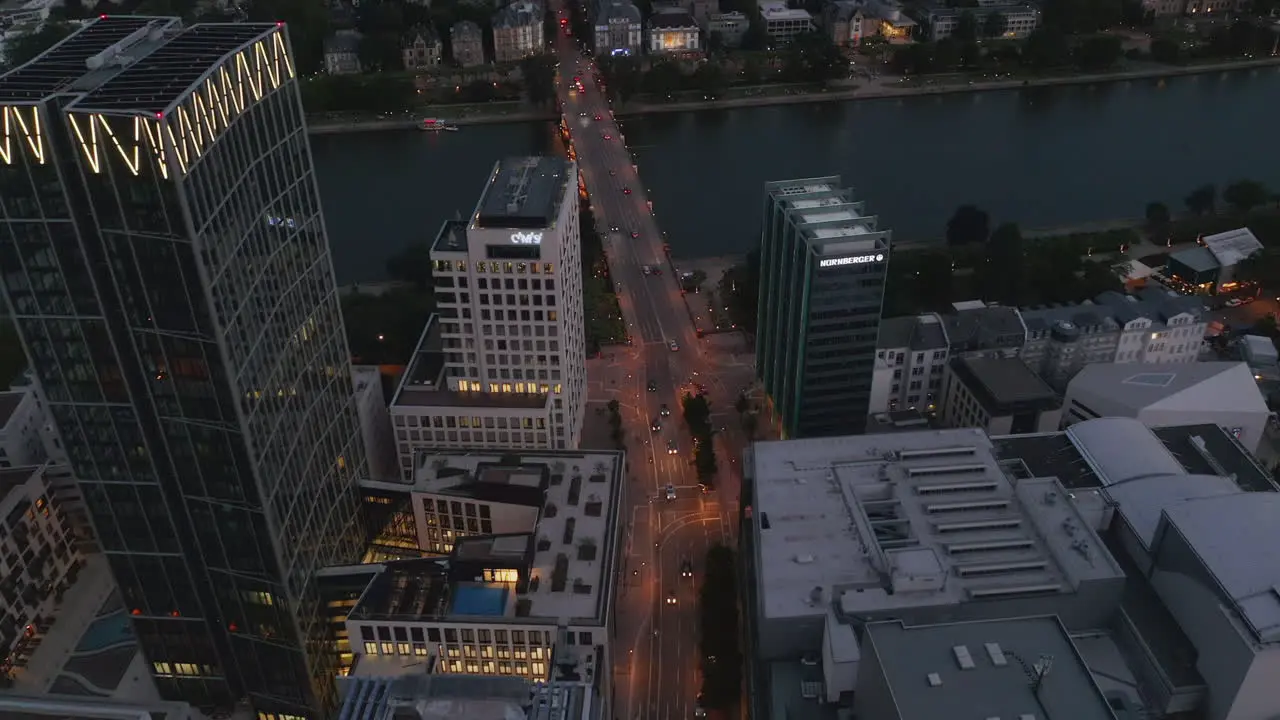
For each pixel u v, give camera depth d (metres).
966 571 196.12
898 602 187.75
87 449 184.25
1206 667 181.25
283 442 196.75
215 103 166.50
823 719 181.38
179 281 163.62
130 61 171.38
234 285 174.12
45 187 156.50
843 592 193.12
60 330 170.62
